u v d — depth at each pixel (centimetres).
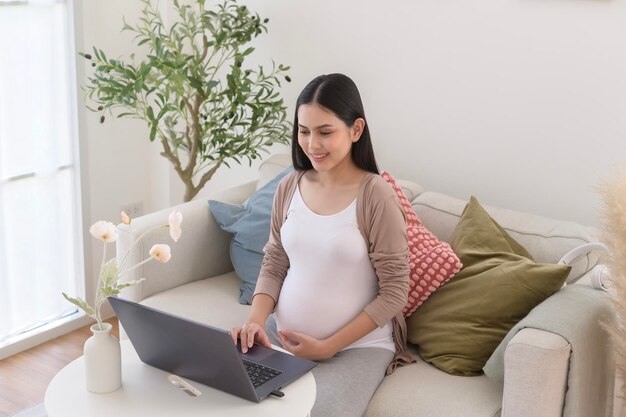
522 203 280
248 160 346
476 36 276
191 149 309
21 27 282
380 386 210
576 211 270
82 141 316
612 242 200
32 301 309
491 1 270
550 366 185
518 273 217
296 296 214
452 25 279
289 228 216
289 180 225
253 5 322
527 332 191
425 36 286
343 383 200
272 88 316
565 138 267
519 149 276
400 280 209
